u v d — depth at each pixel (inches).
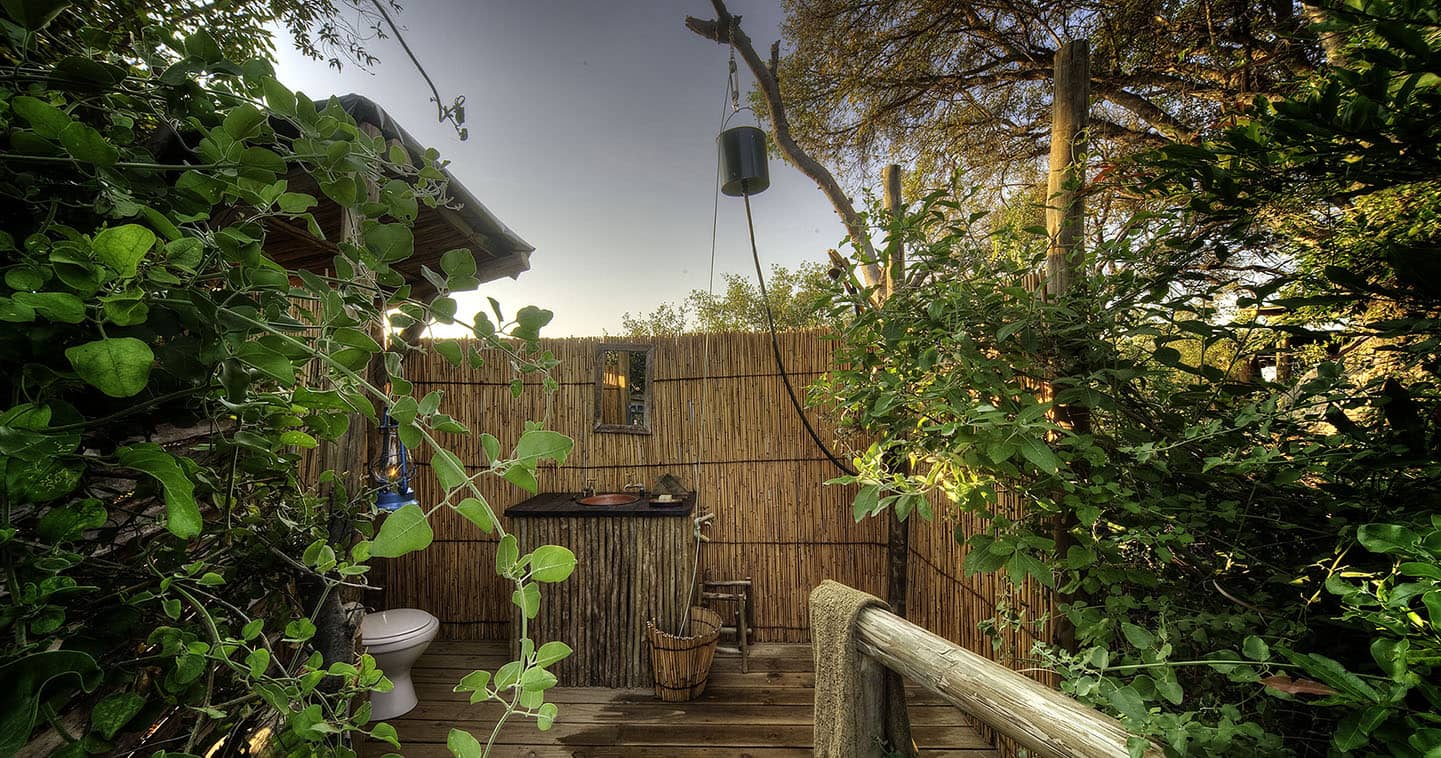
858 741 50.9
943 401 52.1
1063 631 63.4
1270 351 46.6
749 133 95.1
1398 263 28.1
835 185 155.6
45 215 21.5
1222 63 128.2
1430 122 26.3
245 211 34.2
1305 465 38.2
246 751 32.5
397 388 25.3
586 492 139.2
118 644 21.5
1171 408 51.8
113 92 20.5
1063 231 60.9
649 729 98.7
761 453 140.3
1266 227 42.6
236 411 23.0
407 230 24.9
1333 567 36.7
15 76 18.2
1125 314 51.9
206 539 31.6
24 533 17.0
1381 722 21.1
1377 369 43.3
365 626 100.7
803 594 138.5
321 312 24.1
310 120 24.1
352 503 49.0
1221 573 44.5
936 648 43.5
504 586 138.3
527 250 91.6
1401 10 25.1
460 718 100.3
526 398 140.9
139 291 16.4
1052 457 41.2
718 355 141.9
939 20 173.2
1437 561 21.4
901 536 123.9
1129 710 30.7
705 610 126.6
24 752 22.1
